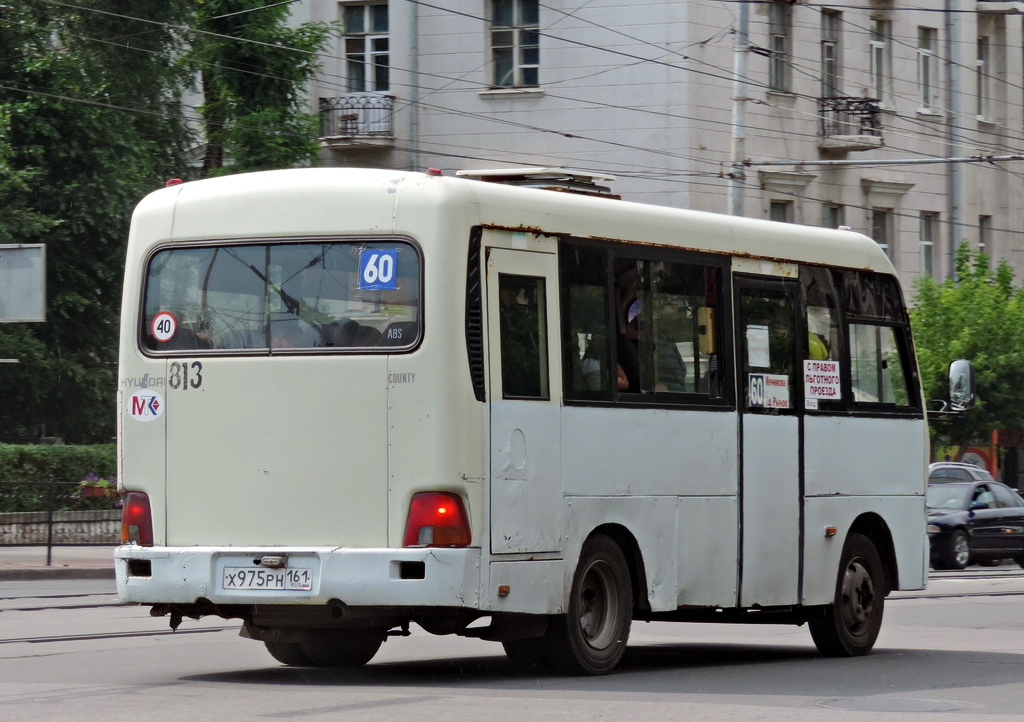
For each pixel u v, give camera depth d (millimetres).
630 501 13641
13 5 46938
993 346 44938
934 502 37219
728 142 42969
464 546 12094
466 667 14461
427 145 44469
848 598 16312
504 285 12602
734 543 14781
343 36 45375
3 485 30969
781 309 15555
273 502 12469
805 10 45906
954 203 51438
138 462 12969
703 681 13461
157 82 48094
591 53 42688
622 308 13703
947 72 51406
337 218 12484
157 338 13008
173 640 16938
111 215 45812
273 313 12625
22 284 24281
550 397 12898
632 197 42250
